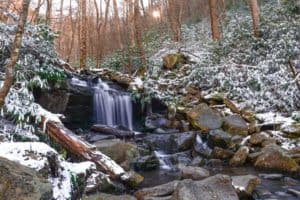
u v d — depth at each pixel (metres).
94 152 6.60
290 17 14.80
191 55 16.02
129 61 16.61
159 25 28.62
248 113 11.27
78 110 10.85
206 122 10.71
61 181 4.36
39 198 3.29
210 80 13.23
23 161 4.10
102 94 11.60
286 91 11.35
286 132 9.62
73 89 10.65
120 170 6.65
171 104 12.01
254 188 6.59
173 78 14.56
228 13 22.58
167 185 6.32
